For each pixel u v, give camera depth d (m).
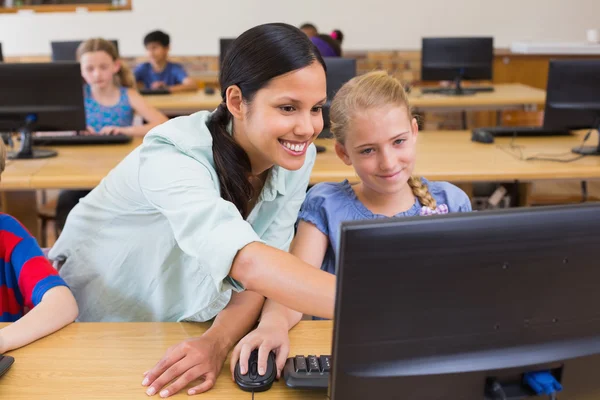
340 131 1.40
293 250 1.48
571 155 2.69
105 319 1.48
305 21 6.02
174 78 5.34
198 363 1.08
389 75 1.46
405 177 1.40
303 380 1.04
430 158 2.65
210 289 1.25
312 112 1.03
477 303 0.75
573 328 0.79
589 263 0.75
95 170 2.50
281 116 1.00
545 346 0.79
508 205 2.99
